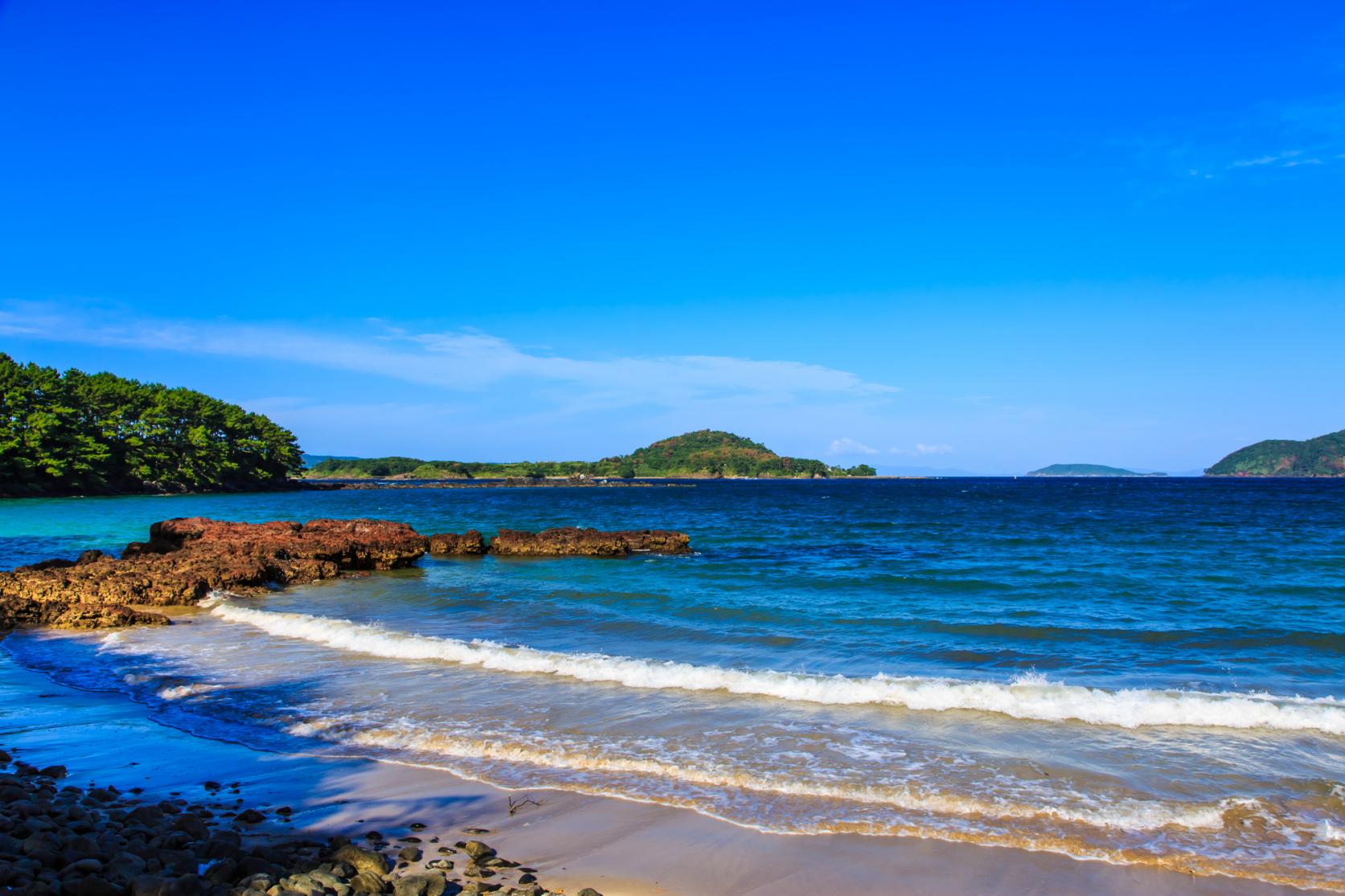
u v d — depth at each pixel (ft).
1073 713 37.19
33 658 52.70
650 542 117.60
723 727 35.83
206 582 77.25
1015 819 26.71
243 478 453.58
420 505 294.87
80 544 139.85
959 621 61.72
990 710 37.91
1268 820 26.53
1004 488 561.84
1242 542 127.24
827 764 31.42
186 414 428.97
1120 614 64.90
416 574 97.25
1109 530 156.46
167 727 36.86
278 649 53.72
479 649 50.55
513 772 31.09
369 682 44.24
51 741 35.04
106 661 51.34
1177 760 31.73
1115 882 22.86
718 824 26.43
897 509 248.73
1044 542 130.72
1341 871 23.44
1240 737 34.35
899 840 25.32
